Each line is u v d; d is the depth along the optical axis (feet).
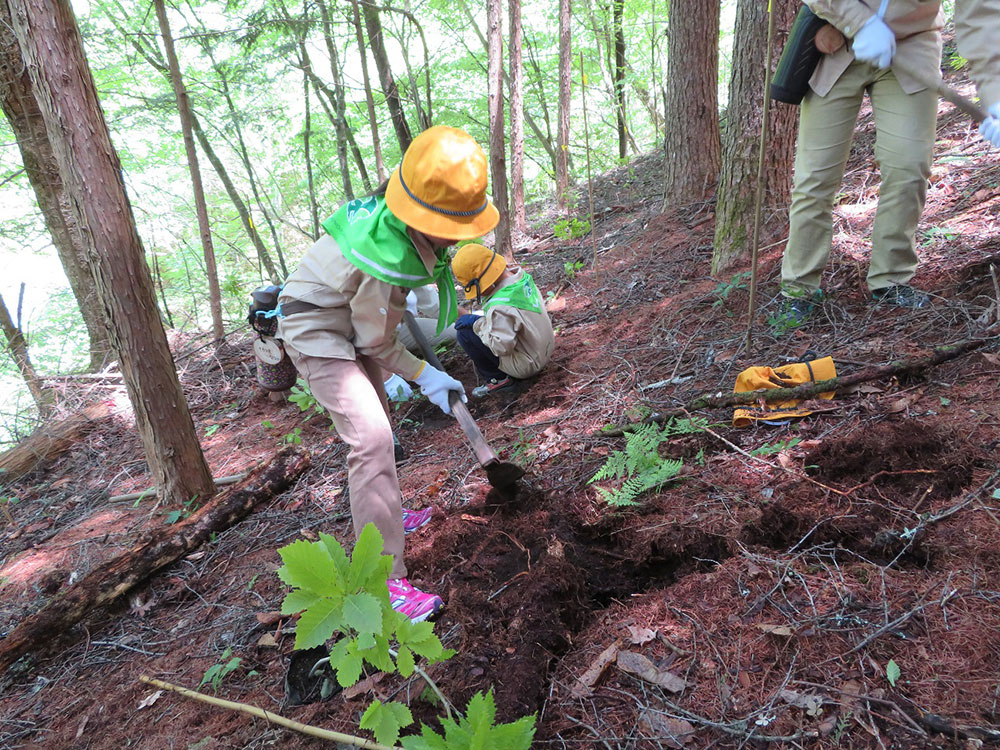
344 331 7.04
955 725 4.34
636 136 51.03
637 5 36.14
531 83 39.65
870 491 6.70
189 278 29.94
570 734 5.20
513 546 7.72
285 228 38.22
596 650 5.94
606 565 7.31
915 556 5.92
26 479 14.67
